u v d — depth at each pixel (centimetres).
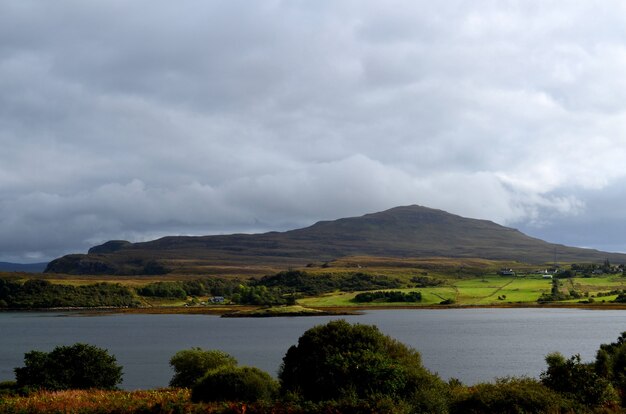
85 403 3203
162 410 2897
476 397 2988
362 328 3362
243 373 3284
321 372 3053
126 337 16100
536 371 7988
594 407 3034
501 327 17212
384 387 2922
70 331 18738
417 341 13100
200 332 17500
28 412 3011
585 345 11838
